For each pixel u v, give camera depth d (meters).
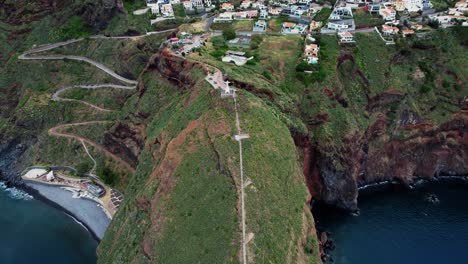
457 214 120.38
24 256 110.94
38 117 159.00
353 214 121.50
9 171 149.62
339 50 140.12
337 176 121.62
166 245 82.38
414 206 124.44
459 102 136.50
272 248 76.50
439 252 106.69
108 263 94.62
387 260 104.19
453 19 155.88
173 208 86.81
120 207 107.50
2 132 159.75
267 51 139.38
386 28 148.88
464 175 138.25
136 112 133.50
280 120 104.56
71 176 142.38
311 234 88.75
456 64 142.12
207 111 98.44
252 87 110.88
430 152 136.62
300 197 91.00
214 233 78.00
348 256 105.56
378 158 134.75
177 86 127.19
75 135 152.75
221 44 144.75
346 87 134.88
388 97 135.75
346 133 123.12
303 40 146.88
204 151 91.62
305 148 118.06
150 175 103.50
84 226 122.12
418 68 142.38
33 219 125.38
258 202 81.44
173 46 137.12
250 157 88.06
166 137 104.38
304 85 126.94
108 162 142.38
